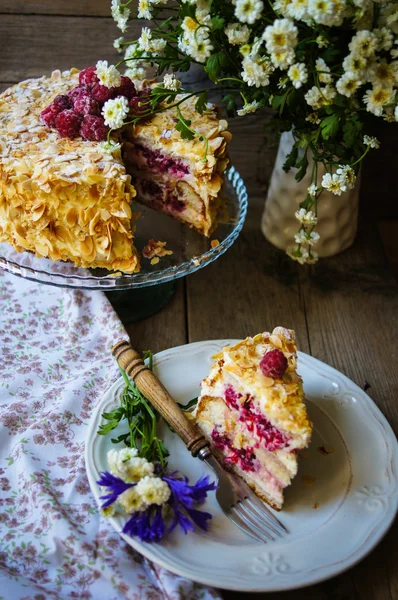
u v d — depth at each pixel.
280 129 0.80
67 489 0.68
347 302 0.89
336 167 0.85
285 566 0.61
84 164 0.77
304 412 0.65
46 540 0.64
